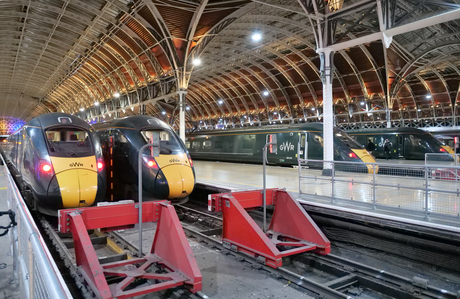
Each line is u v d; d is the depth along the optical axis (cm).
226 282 525
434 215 618
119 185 1015
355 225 726
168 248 538
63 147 800
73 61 3631
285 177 1315
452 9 1059
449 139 3544
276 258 554
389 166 692
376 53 3069
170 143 988
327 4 1375
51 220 899
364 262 662
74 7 2312
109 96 4372
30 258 224
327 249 626
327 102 1389
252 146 2166
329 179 816
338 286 526
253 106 4872
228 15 2252
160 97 3006
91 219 521
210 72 4297
